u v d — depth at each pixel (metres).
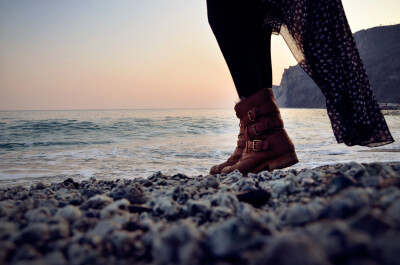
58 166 6.55
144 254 0.75
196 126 23.17
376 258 0.47
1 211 1.13
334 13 1.74
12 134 18.36
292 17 1.85
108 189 2.34
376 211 0.64
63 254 0.74
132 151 9.50
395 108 75.88
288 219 0.80
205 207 1.09
